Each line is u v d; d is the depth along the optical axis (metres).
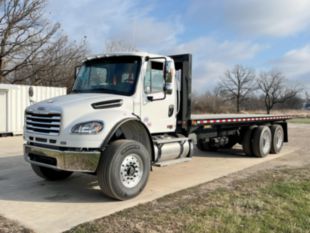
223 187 5.84
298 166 7.99
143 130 5.44
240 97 67.69
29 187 5.86
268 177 6.66
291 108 71.75
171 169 7.55
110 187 4.83
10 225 4.04
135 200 5.06
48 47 26.81
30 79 26.36
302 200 4.99
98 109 5.00
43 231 3.85
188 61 6.75
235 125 9.05
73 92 6.00
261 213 4.41
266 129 9.51
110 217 4.28
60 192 5.55
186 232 3.78
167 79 5.74
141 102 5.55
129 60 5.66
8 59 25.00
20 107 15.25
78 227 3.94
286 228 3.89
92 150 4.72
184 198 5.14
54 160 4.86
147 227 3.93
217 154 9.94
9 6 24.17
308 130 20.09
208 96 43.72
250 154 9.47
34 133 5.14
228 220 4.14
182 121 6.77
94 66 6.00
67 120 4.77
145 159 5.26
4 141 12.88
